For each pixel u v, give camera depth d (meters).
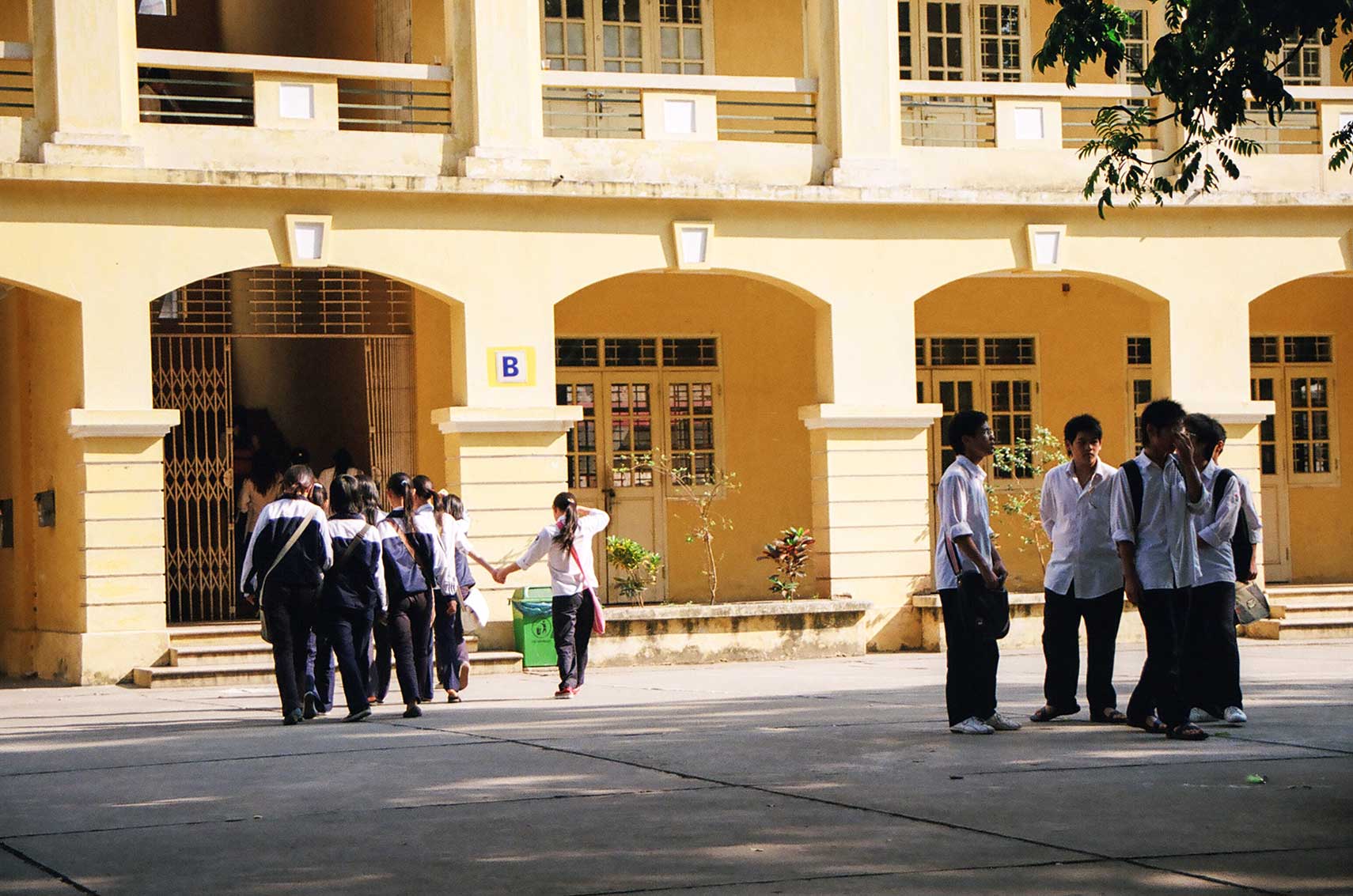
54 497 15.90
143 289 15.23
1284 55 20.27
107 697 13.92
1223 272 18.41
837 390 17.38
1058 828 6.62
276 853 6.44
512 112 16.31
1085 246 18.06
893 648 17.45
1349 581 21.22
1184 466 9.42
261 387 20.33
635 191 16.53
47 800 7.93
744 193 16.86
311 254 15.72
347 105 16.25
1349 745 8.91
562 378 19.30
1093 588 10.03
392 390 18.00
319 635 11.69
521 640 15.89
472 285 16.23
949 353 20.41
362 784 8.19
